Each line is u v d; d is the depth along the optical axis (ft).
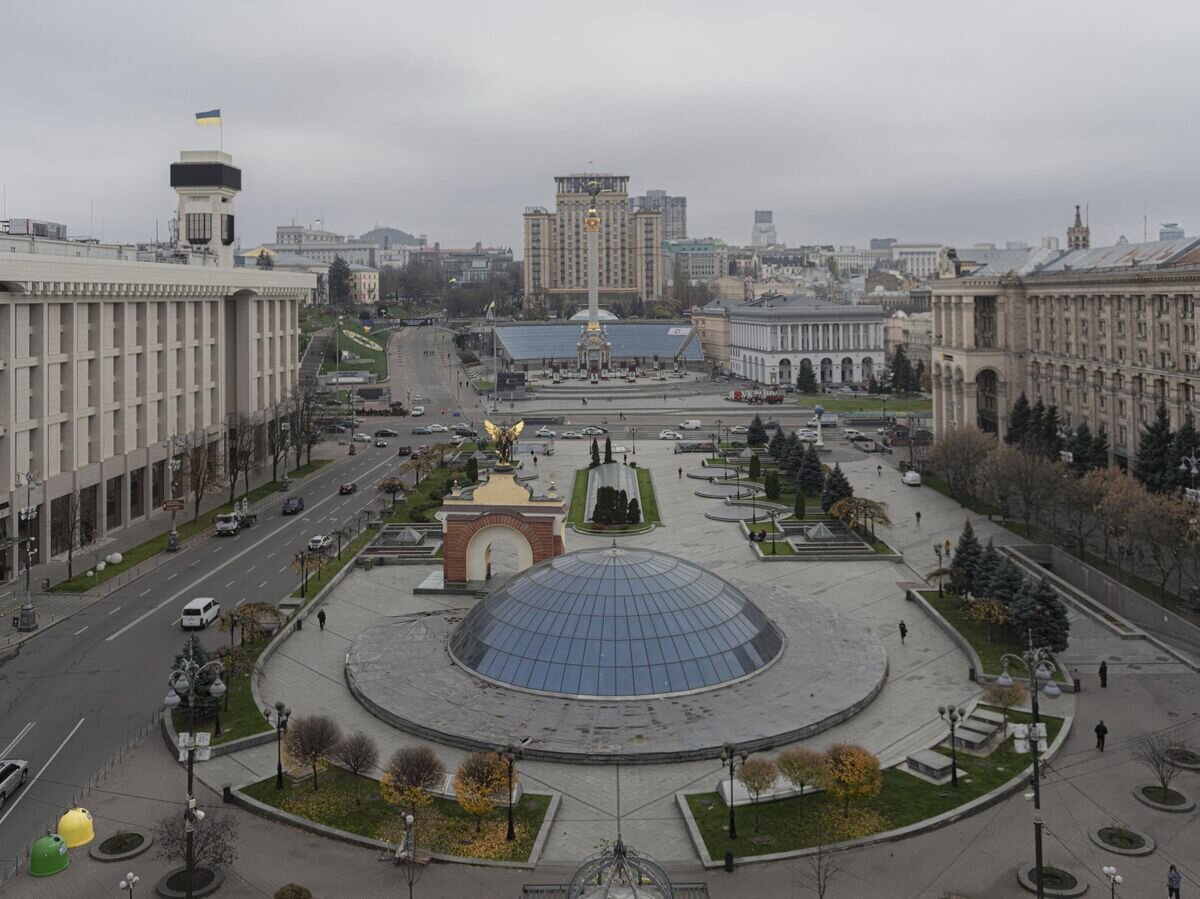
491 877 188.44
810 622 322.14
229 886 185.47
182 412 542.98
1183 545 350.84
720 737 238.07
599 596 275.59
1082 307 593.83
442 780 220.02
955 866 190.29
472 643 284.41
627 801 215.51
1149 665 294.05
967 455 531.91
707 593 286.05
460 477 594.24
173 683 212.84
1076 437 526.57
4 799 216.13
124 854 194.90
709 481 604.49
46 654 307.58
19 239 470.39
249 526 487.20
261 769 231.30
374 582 388.37
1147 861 191.42
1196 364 490.90
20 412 403.13
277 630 318.65
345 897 181.98
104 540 452.35
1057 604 292.61
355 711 261.44
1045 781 222.69
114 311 472.85
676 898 177.68
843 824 203.41
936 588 371.15
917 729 249.14
